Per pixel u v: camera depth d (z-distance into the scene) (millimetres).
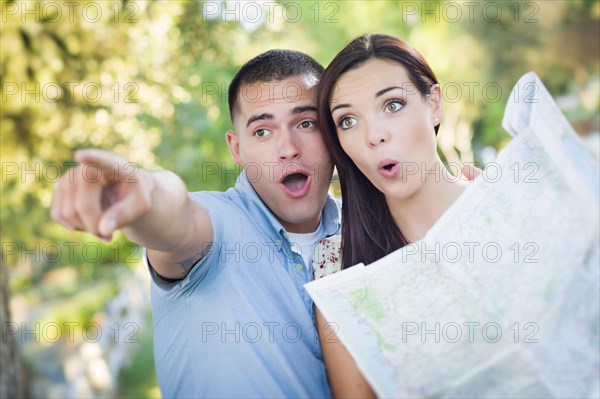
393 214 1939
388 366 1611
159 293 1916
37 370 6516
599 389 1626
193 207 1744
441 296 1632
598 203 1688
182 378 1987
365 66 1831
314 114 2066
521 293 1639
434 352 1616
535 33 9055
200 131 5082
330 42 6328
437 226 1642
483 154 8062
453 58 7766
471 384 1616
